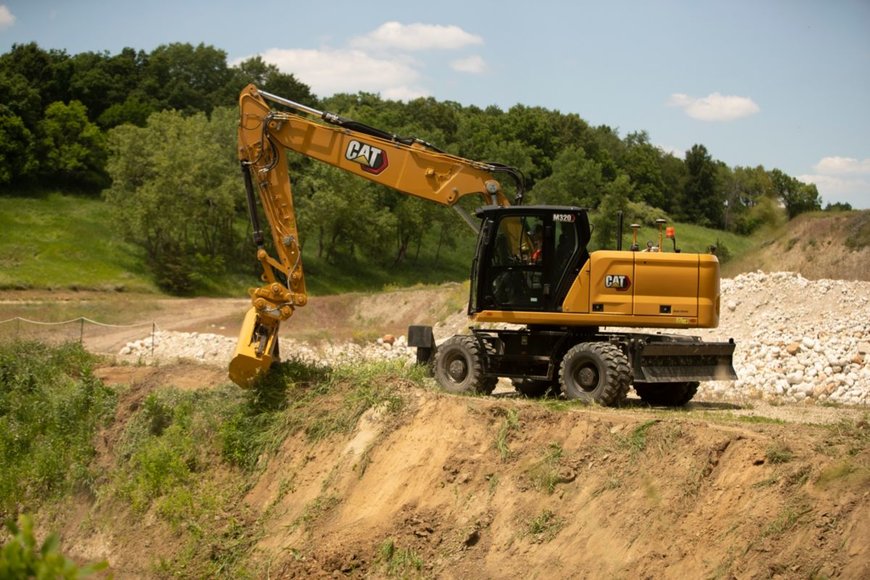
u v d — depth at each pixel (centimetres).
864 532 847
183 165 6288
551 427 1197
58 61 9675
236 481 1438
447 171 1567
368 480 1293
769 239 5175
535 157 9719
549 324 1505
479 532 1120
